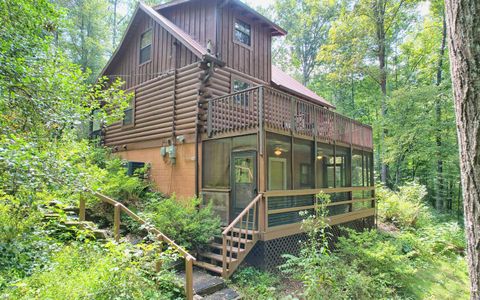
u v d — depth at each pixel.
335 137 8.87
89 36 16.05
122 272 3.24
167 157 8.90
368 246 6.53
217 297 4.55
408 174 18.17
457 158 13.51
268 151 6.55
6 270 3.28
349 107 21.52
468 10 1.65
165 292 4.00
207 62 7.97
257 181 6.29
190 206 6.45
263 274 5.57
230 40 9.21
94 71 15.94
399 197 12.24
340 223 8.34
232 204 6.89
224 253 5.15
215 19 8.77
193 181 7.95
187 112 8.38
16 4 4.22
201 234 5.82
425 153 14.05
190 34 9.45
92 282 3.05
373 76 16.81
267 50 10.79
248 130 6.53
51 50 4.88
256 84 10.09
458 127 1.77
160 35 9.82
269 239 5.96
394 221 11.45
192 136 8.10
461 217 15.20
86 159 5.44
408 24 17.80
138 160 10.18
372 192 10.77
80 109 4.70
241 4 9.09
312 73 25.16
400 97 14.10
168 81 9.22
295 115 7.58
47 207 4.15
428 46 17.00
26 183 2.84
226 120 7.35
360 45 16.53
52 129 4.09
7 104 3.69
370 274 5.87
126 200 7.26
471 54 1.64
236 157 6.88
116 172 8.30
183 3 9.52
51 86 4.13
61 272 3.39
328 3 21.14
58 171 3.21
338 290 4.54
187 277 3.95
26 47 4.19
